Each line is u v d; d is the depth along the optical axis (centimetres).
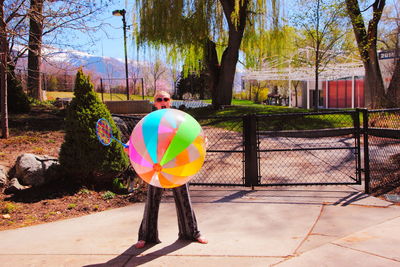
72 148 703
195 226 424
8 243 454
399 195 601
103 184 727
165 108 407
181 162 348
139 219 546
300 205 566
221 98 2162
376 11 1894
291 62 2675
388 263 340
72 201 641
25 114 1380
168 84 4738
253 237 438
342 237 418
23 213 584
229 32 2094
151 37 2036
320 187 673
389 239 402
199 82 3675
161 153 343
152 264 366
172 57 2280
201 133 371
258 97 5069
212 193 661
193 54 2372
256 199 612
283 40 2127
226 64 2130
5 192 665
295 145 1139
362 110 620
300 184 660
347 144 1122
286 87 5319
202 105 2528
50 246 435
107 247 423
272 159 949
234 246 407
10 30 889
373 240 401
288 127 1415
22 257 399
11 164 750
